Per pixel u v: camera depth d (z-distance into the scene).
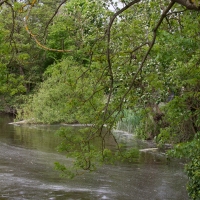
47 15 24.91
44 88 34.75
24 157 18.83
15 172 15.96
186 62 10.05
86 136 8.19
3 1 7.27
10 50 8.78
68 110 8.87
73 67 8.97
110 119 8.39
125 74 9.95
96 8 11.77
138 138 23.73
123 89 9.08
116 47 9.91
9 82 10.31
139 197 13.00
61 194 13.19
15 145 22.12
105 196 13.05
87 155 7.92
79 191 13.52
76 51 8.20
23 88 10.12
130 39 10.22
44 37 8.14
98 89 8.59
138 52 9.51
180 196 13.08
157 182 14.60
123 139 23.81
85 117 8.43
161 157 18.70
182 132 16.47
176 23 9.18
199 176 11.19
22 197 12.80
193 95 9.52
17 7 7.76
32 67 38.44
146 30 11.39
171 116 10.20
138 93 10.93
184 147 9.02
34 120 33.84
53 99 32.75
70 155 8.06
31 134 26.86
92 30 11.01
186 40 7.52
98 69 8.74
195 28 8.34
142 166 16.98
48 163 17.62
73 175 7.95
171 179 14.99
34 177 15.23
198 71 8.60
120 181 14.74
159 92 14.73
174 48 7.85
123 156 8.11
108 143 22.14
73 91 8.65
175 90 12.02
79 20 10.49
